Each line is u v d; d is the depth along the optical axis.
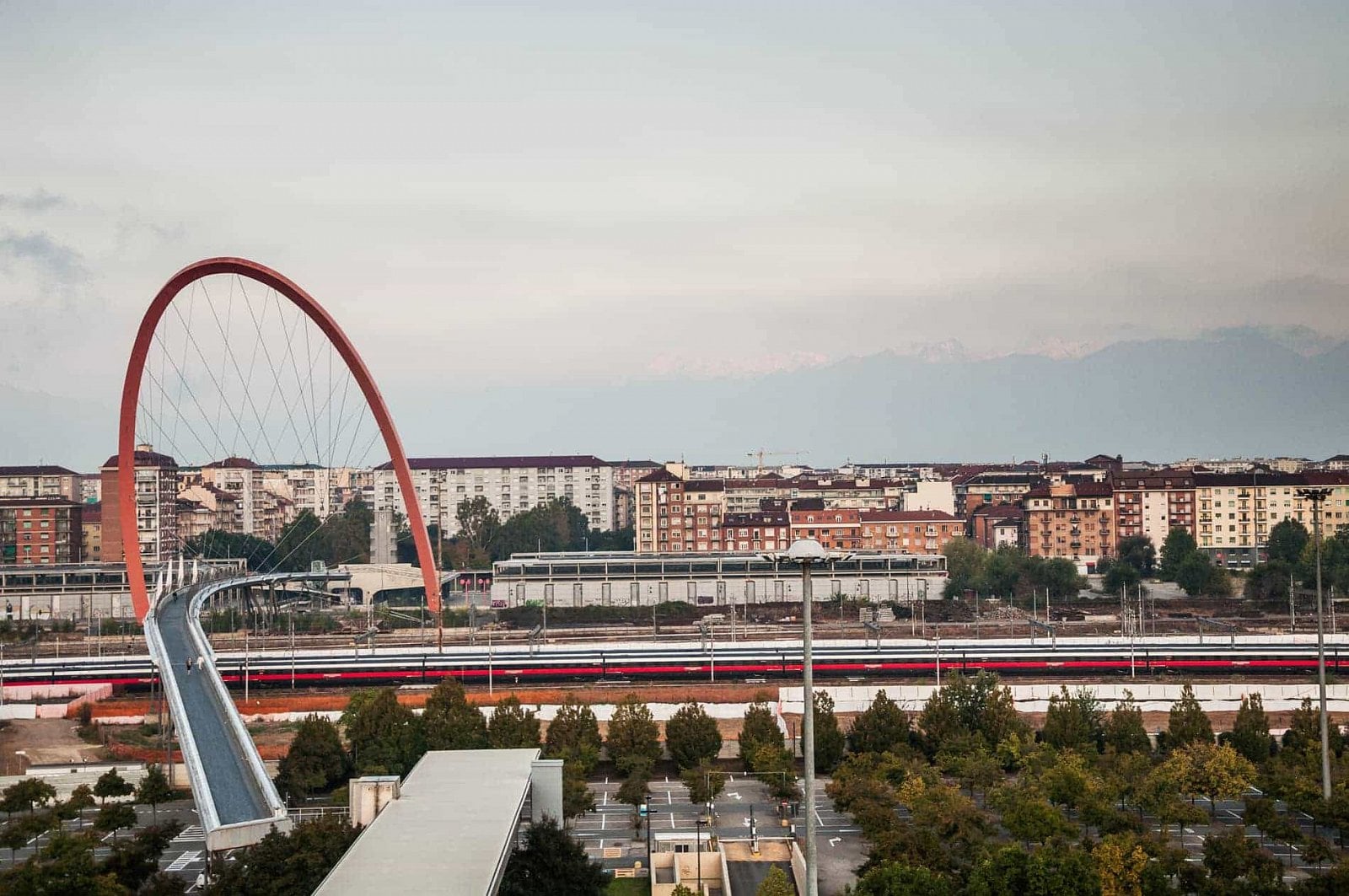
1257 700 179.12
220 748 153.75
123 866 128.75
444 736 176.25
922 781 152.00
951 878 124.12
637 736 177.75
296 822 142.50
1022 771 162.00
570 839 121.44
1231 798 154.25
